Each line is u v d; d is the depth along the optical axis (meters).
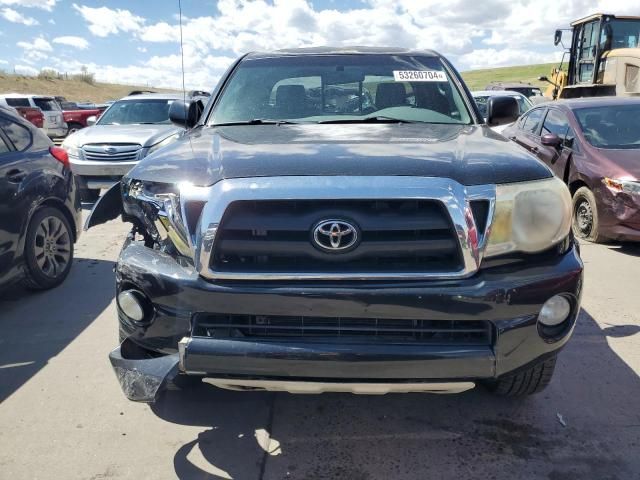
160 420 3.12
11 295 4.98
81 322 4.41
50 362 3.76
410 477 2.68
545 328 2.53
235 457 2.83
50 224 5.12
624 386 3.46
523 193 2.48
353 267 2.40
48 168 5.08
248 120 3.73
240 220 2.42
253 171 2.51
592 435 2.98
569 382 3.51
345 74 3.99
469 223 2.39
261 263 2.44
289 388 2.53
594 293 5.06
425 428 3.06
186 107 4.23
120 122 10.48
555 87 14.49
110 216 3.18
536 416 3.16
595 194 6.57
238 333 2.50
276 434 3.01
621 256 6.23
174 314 2.52
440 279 2.41
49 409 3.22
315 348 2.41
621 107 7.52
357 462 2.79
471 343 2.46
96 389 3.43
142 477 2.68
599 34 12.34
